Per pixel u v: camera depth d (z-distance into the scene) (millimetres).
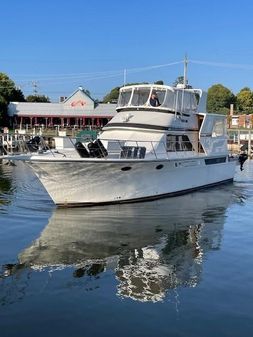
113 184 15031
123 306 7309
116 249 10445
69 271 8898
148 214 14172
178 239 11406
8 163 30562
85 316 6961
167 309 7207
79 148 14211
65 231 11961
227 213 14656
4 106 75375
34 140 16031
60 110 79562
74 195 14625
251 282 8383
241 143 45469
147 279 8516
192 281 8422
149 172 15789
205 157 19047
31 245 10641
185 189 18109
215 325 6695
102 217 13602
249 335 6422
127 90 18344
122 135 16781
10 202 15695
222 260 9719
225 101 113062
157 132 16719
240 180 23391
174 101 17891
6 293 7777
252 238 11594
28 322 6754
